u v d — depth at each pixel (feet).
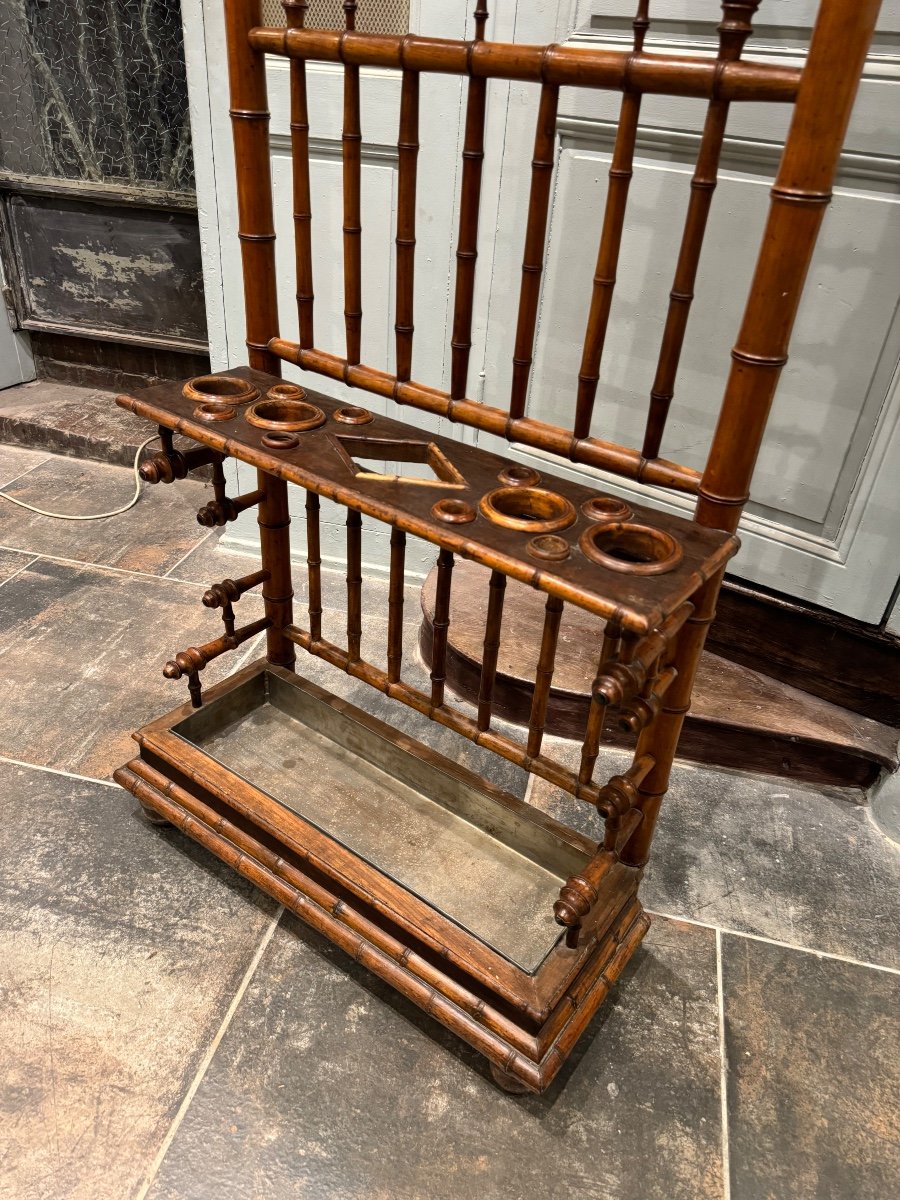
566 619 5.77
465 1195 3.17
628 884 3.77
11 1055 3.51
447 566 3.84
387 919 3.59
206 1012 3.73
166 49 7.37
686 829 4.79
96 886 4.25
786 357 2.81
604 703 2.78
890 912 4.38
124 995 3.77
